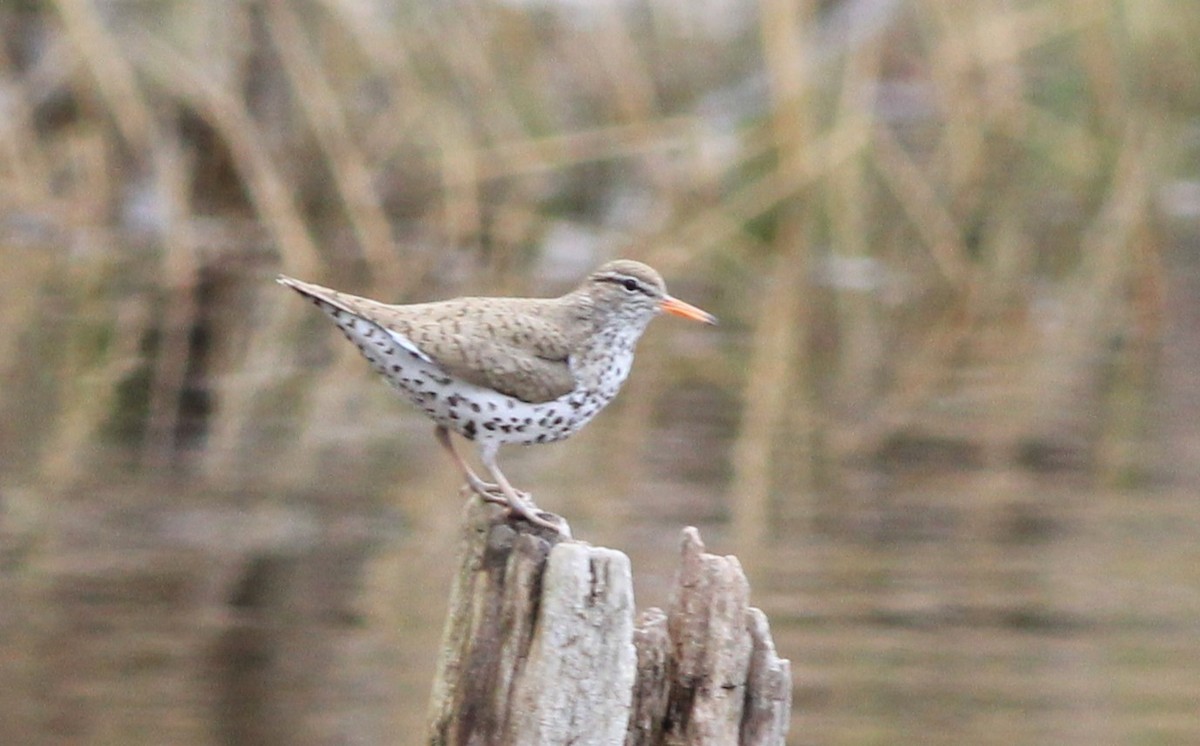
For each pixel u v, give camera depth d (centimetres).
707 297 2172
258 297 2059
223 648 1190
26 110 2239
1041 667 1193
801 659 1207
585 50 2283
